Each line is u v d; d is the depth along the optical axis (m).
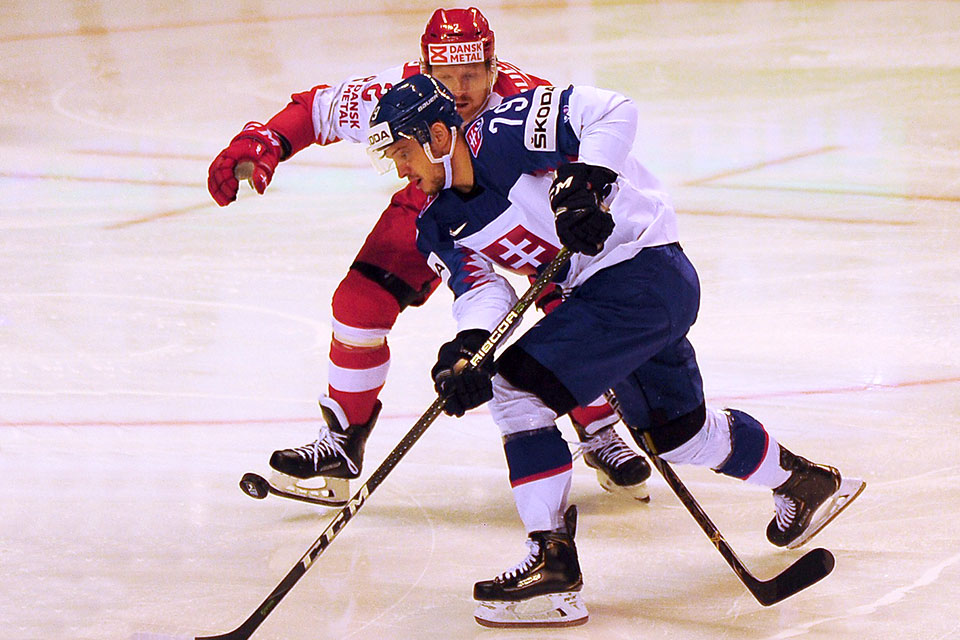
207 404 16.47
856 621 10.77
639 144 30.78
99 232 24.92
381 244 13.39
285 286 21.36
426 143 10.59
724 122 32.78
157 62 44.19
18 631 10.98
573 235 10.16
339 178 28.97
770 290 20.14
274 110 36.38
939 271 20.78
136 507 13.63
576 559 10.84
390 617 11.18
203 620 11.16
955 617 10.76
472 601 11.47
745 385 16.36
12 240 24.45
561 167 10.41
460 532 12.95
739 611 11.09
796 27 46.94
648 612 11.15
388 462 10.70
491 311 10.94
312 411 16.20
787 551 12.26
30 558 12.44
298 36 48.69
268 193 27.72
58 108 37.19
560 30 48.22
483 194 10.97
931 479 13.52
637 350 10.91
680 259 11.18
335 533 10.59
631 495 13.73
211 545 12.75
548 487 10.88
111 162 30.81
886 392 15.98
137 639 10.27
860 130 31.34
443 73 12.55
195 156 31.31
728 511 13.28
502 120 10.83
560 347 10.71
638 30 47.75
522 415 10.84
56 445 15.27
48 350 18.52
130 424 15.87
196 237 24.47
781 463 11.86
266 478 14.09
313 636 10.86
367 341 13.45
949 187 26.09
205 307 20.38
